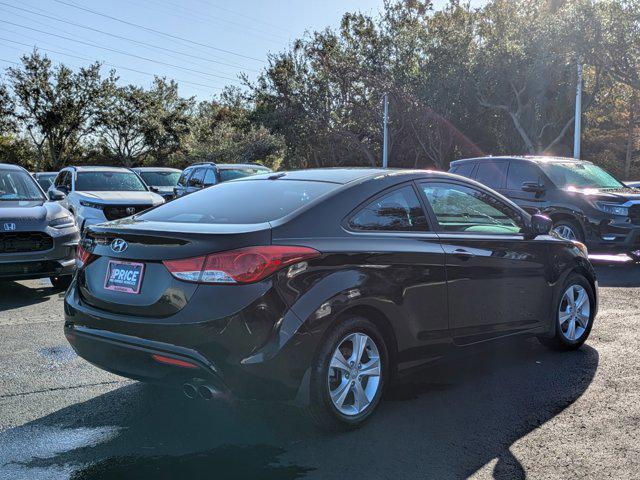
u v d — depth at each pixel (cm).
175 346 346
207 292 343
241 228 362
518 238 501
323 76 3431
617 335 604
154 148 5097
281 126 3600
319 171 470
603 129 3966
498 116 2975
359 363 386
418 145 3300
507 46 2566
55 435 374
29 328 627
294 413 407
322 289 362
